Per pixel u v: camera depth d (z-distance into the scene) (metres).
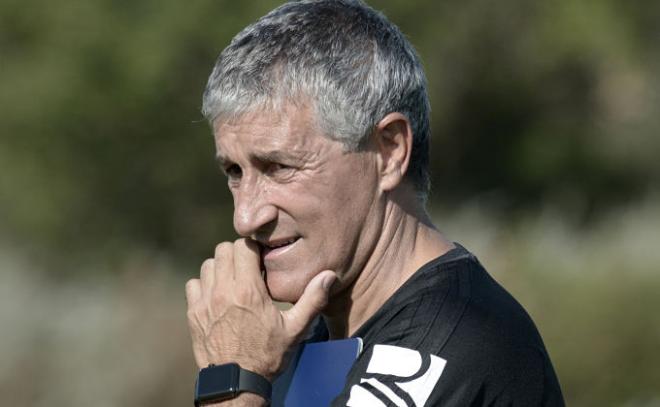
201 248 39.66
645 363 21.62
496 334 6.76
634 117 44.44
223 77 6.89
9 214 37.97
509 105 43.75
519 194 44.69
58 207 38.00
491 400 6.67
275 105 6.82
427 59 40.53
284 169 6.92
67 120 37.50
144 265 26.92
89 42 37.22
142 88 37.22
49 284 32.12
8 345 23.00
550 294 22.38
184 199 39.41
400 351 6.73
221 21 37.19
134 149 38.41
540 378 6.83
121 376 21.88
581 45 41.81
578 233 36.41
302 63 6.81
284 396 7.09
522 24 42.09
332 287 7.19
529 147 43.91
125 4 37.75
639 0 43.03
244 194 6.97
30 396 22.08
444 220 32.25
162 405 21.62
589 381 21.69
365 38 6.96
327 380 6.99
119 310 23.50
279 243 7.05
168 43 37.09
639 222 31.84
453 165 44.16
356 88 6.88
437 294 6.90
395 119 7.02
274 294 7.13
